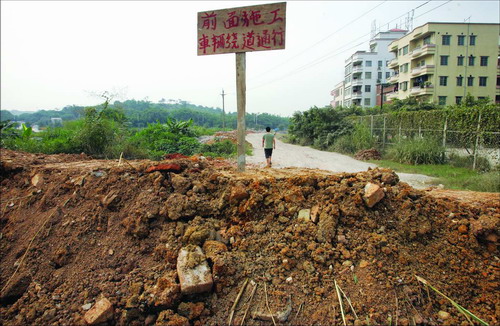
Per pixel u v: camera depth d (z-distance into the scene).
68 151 9.17
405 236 3.02
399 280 2.66
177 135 15.33
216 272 2.73
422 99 28.12
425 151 11.34
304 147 20.77
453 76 27.27
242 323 2.47
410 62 30.12
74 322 2.58
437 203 3.30
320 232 3.03
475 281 2.68
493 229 2.88
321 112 20.58
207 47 4.30
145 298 2.61
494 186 7.09
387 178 3.48
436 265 2.81
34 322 2.65
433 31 26.88
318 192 3.40
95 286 2.86
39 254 3.30
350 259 2.86
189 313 2.53
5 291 2.97
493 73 27.00
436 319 2.44
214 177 3.70
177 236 3.17
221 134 25.70
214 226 3.27
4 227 3.88
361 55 45.06
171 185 3.68
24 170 4.78
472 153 10.37
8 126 10.75
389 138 14.68
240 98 4.30
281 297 2.61
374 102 46.16
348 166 11.34
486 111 9.94
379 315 2.43
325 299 2.61
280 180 3.58
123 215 3.49
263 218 3.29
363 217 3.13
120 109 13.70
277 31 4.00
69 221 3.56
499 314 2.44
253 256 2.96
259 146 20.78
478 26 26.50
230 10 4.13
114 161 5.52
